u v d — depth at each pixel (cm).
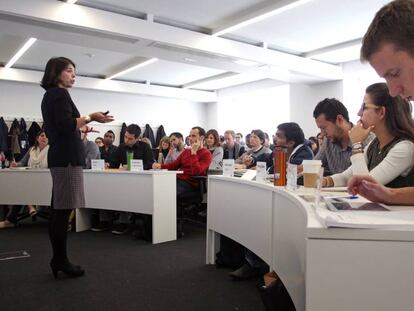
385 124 132
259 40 568
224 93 953
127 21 448
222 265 257
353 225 63
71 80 223
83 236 358
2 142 727
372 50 73
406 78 71
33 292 210
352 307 63
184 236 358
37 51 618
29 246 320
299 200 104
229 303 194
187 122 1001
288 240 129
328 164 220
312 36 548
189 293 209
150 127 929
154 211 326
